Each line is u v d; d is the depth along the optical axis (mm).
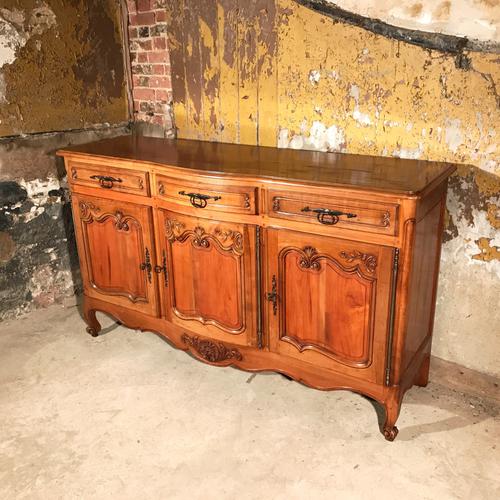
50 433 2035
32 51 2623
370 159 2160
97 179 2395
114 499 1729
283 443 1967
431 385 2297
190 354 2570
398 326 1803
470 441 1963
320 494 1738
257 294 2059
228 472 1836
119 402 2215
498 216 1999
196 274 2197
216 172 1977
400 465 1854
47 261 2953
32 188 2785
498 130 1911
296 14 2240
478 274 2109
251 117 2543
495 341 2145
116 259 2477
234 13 2428
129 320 2547
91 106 2918
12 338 2705
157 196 2213
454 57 1928
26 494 1753
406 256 1706
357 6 2076
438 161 2076
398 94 2090
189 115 2787
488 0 1797
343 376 1981
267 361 2148
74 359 2529
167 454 1923
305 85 2320
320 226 1836
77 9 2734
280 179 1854
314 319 1974
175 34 2689
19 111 2650
